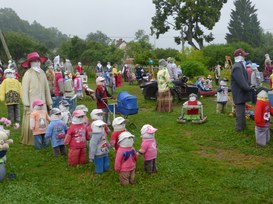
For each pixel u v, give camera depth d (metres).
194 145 10.14
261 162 8.63
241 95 10.71
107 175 7.73
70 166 8.32
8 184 7.22
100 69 30.64
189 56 35.09
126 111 11.33
